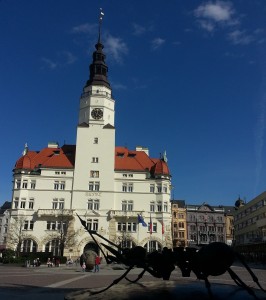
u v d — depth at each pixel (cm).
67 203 7588
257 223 8088
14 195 7594
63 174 7769
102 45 9006
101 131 8038
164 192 7775
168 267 747
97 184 7719
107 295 727
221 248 666
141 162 8400
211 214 13838
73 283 2273
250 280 2617
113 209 7588
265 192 7681
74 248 7200
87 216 7481
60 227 7362
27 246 7319
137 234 7456
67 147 8469
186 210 13650
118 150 8700
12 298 1380
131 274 3312
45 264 6350
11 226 7381
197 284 812
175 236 13150
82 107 8338
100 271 4081
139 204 7694
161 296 688
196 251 708
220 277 3028
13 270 4038
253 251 8919
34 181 7694
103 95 8294
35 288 1839
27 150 8512
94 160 7856
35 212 7488
